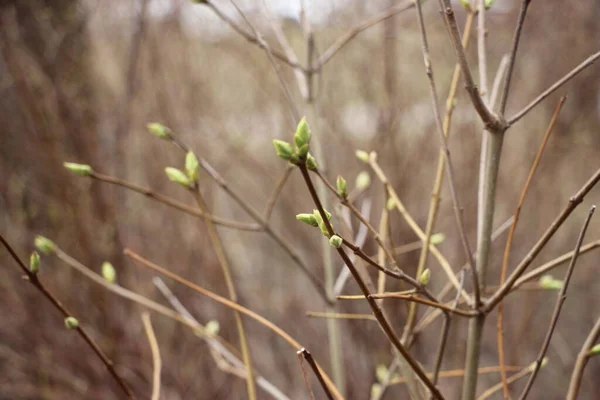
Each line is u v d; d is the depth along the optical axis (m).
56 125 2.30
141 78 2.43
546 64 2.72
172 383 2.23
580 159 2.80
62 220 2.27
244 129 2.81
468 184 2.34
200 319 2.26
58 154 2.26
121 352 2.23
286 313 2.54
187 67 2.51
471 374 0.75
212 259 2.28
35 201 2.30
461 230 0.71
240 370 1.08
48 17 2.32
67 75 2.36
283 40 1.37
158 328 2.34
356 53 2.48
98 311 2.27
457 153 2.47
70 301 2.24
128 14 2.47
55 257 2.29
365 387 2.09
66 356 2.21
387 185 0.90
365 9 2.43
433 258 2.41
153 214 2.42
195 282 2.31
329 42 2.50
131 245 2.34
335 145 2.36
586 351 0.72
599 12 2.68
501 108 0.72
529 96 2.74
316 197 0.52
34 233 2.30
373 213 2.21
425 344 2.24
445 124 0.88
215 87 2.77
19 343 2.25
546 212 2.56
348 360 2.23
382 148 2.16
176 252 2.32
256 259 2.79
